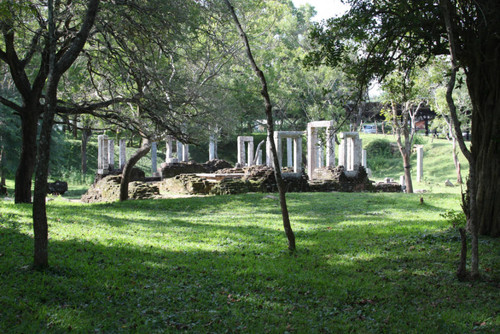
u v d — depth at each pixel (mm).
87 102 18359
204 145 52781
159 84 17297
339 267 9062
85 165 43125
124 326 5910
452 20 10359
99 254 9328
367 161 52906
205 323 6180
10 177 39812
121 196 21078
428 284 7898
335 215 16703
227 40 22812
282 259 9672
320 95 42500
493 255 9164
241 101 33219
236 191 24250
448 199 21188
